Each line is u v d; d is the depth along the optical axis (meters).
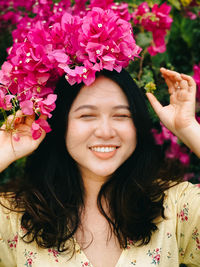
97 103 1.04
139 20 1.55
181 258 1.21
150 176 1.23
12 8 2.02
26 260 1.15
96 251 1.17
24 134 1.12
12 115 1.09
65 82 1.08
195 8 1.90
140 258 1.14
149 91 1.40
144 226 1.15
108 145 1.06
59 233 1.14
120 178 1.23
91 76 1.01
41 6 1.53
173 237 1.17
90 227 1.20
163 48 1.56
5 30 2.02
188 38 1.92
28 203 1.17
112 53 1.04
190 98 1.12
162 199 1.19
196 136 1.10
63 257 1.13
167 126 1.16
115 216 1.19
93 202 1.22
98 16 1.01
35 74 1.07
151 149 1.23
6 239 1.16
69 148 1.11
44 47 1.04
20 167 1.89
